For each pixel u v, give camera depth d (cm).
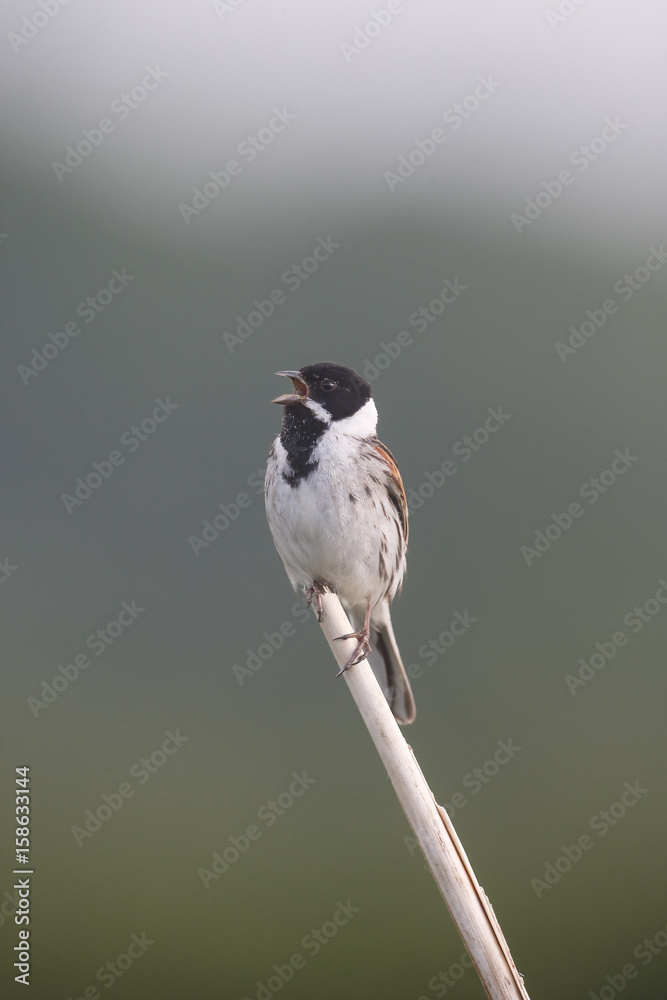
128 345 1562
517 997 495
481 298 1647
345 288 1642
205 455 1505
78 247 1600
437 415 1591
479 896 516
